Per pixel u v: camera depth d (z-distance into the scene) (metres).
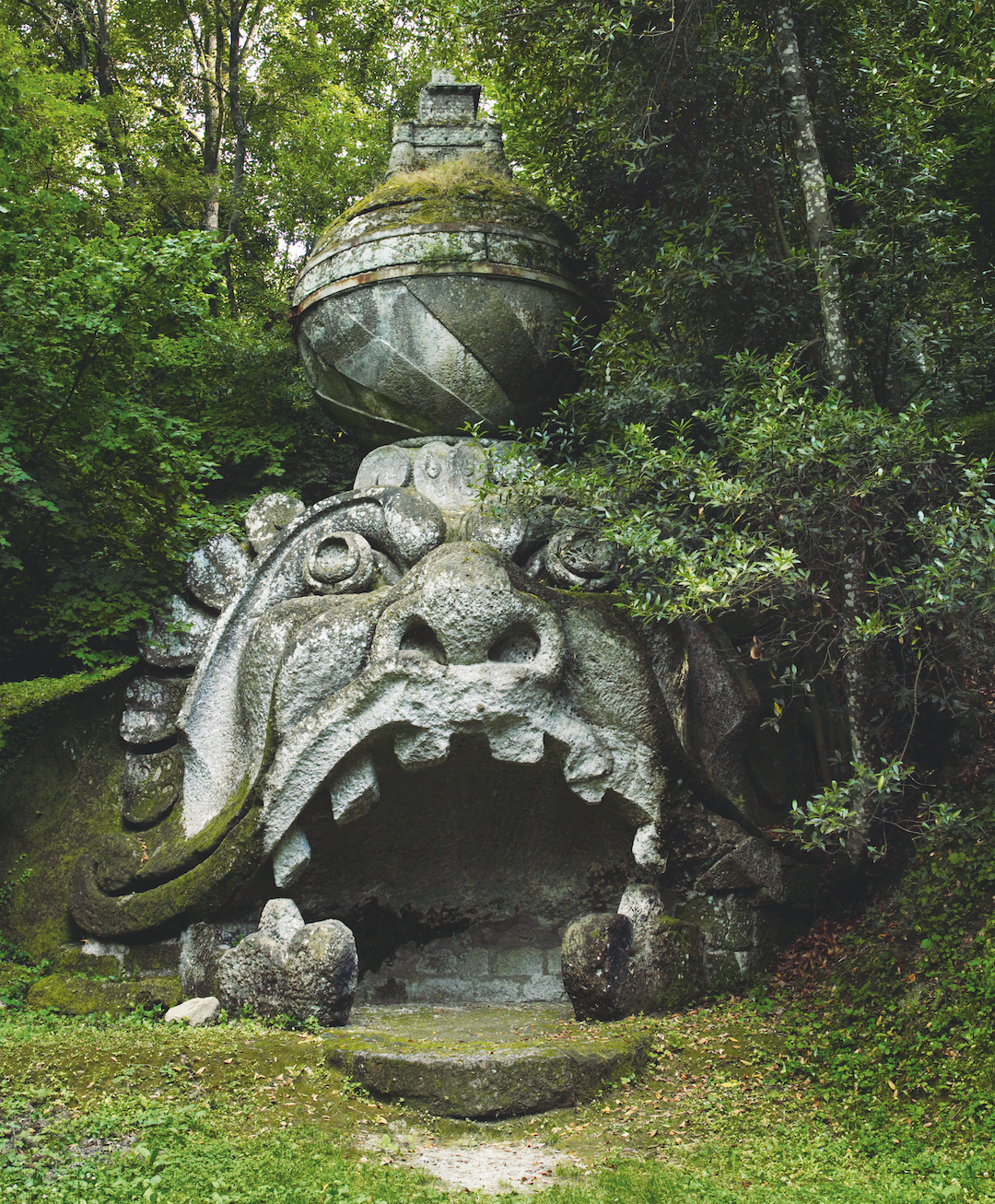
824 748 8.12
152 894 7.07
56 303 8.23
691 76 8.12
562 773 7.26
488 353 7.95
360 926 7.83
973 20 7.95
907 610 6.16
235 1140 4.63
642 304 8.40
